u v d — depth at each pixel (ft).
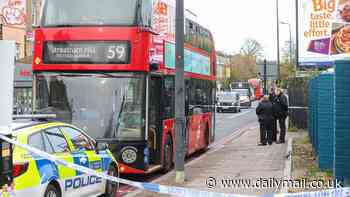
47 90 44.98
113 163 38.78
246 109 243.81
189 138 59.41
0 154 20.24
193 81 60.85
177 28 44.70
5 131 19.38
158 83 48.75
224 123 140.26
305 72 88.28
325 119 45.21
